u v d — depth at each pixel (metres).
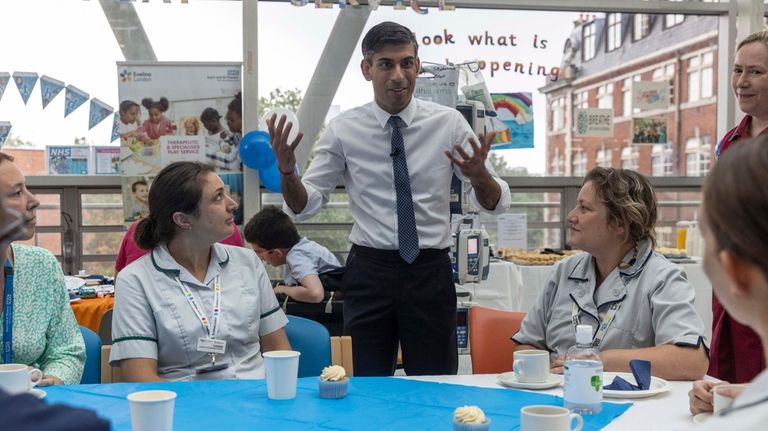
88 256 4.82
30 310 1.96
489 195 2.47
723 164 0.77
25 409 0.55
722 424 0.70
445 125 2.55
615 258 2.00
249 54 4.62
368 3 4.75
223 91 4.61
